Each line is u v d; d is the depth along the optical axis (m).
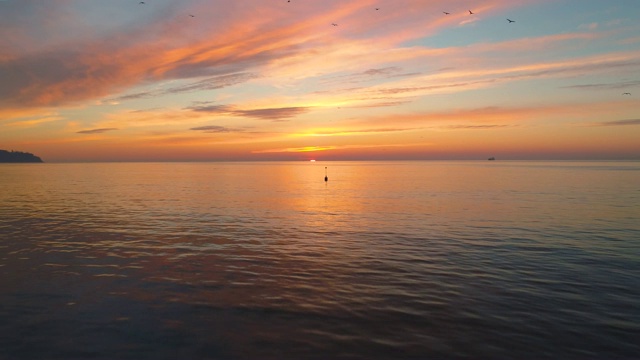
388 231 28.45
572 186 69.69
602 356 10.81
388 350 11.16
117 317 13.34
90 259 20.66
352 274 18.08
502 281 16.92
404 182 84.81
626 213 36.28
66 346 11.39
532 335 12.00
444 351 11.09
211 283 16.86
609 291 15.64
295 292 15.76
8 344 11.49
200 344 11.52
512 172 137.38
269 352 11.07
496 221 32.41
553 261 19.98
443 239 25.48
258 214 37.25
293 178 105.12
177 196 54.41
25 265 19.47
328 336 12.01
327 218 34.72
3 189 66.44
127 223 31.80
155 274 18.12
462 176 110.19
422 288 16.12
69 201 47.78
